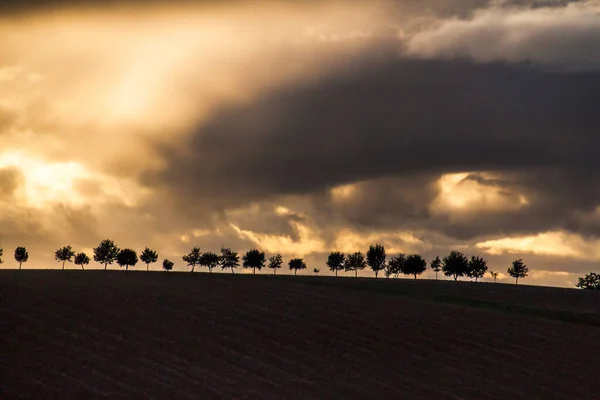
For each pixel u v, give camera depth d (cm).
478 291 10194
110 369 6081
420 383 6175
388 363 6706
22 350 6462
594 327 8181
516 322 8269
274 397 5597
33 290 8738
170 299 8750
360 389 5931
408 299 9425
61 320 7519
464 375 6438
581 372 6612
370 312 8512
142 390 5584
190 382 5856
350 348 7119
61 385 5597
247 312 8312
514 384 6238
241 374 6178
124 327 7444
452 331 7812
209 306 8506
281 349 6994
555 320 8456
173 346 6906
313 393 5759
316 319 8112
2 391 5378
